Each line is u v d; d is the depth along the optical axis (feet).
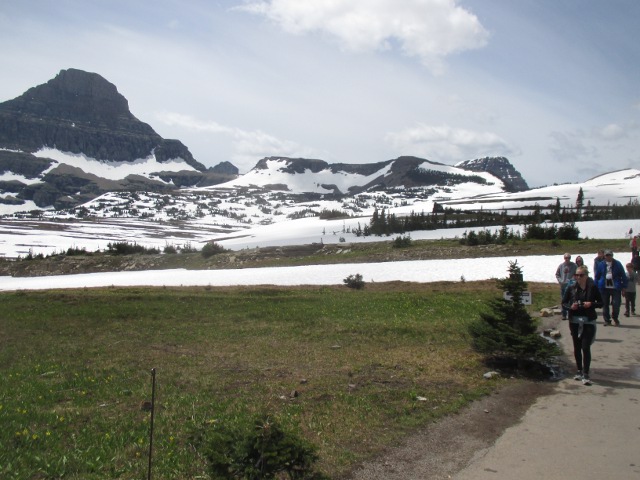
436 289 125.59
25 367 57.88
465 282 138.41
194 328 79.00
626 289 72.95
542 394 41.34
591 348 55.88
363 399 39.86
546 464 28.86
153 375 25.34
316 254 332.60
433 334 64.80
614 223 379.14
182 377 49.90
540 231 279.90
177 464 29.37
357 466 28.63
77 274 358.43
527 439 32.40
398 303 94.48
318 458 24.89
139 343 69.51
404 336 64.69
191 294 122.62
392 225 495.41
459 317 77.36
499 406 38.58
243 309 94.53
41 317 94.32
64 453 31.27
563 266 70.90
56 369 56.13
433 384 43.86
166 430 34.91
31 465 29.58
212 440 24.80
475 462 29.25
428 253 255.29
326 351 58.75
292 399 40.93
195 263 350.23
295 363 53.72
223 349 63.05
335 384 44.73
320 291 129.90
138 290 146.82
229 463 23.61
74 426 36.65
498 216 554.87
